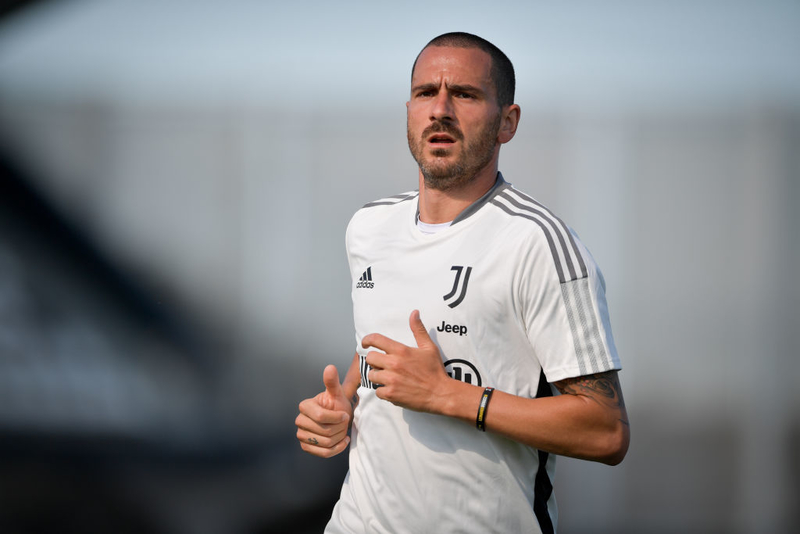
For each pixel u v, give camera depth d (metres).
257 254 15.16
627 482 13.18
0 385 14.49
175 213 15.45
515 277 4.67
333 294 14.94
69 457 13.50
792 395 13.59
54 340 15.49
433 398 4.55
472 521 4.79
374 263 5.39
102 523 12.00
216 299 15.25
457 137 4.91
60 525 11.85
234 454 13.95
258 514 12.59
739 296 13.83
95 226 15.54
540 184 14.18
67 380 15.12
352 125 14.94
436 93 5.01
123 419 14.45
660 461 13.54
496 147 5.18
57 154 15.68
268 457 13.81
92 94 15.59
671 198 13.95
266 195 15.19
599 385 4.54
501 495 4.80
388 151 14.82
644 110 14.02
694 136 13.91
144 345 15.20
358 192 14.87
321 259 15.00
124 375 14.99
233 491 13.00
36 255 15.60
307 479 13.38
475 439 4.77
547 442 4.52
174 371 15.12
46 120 15.68
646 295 13.98
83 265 15.46
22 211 15.59
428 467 4.83
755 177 13.80
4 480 12.69
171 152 15.43
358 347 5.49
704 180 13.88
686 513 12.55
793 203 13.69
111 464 13.34
